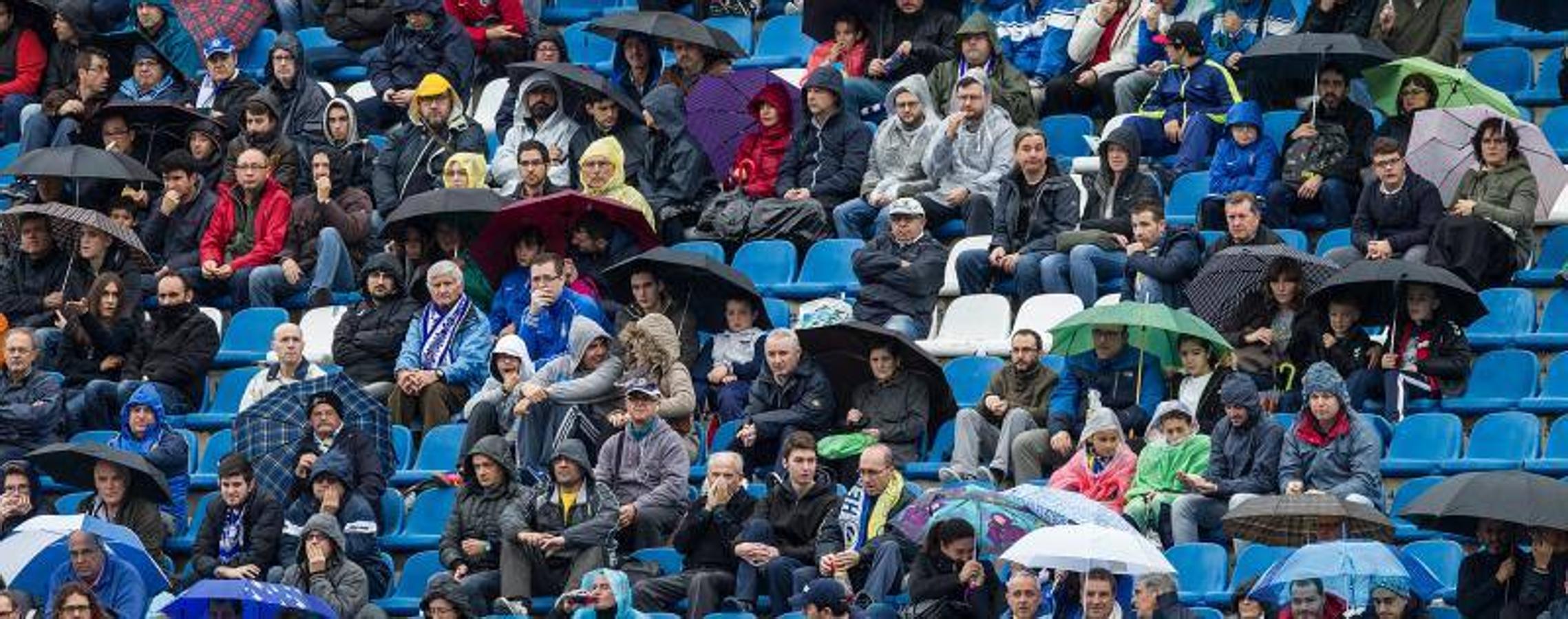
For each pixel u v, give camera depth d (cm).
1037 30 6888
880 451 5359
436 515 5809
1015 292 6162
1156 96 6588
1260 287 5712
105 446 5822
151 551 5803
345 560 5531
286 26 7512
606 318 6169
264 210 6612
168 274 6419
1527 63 6638
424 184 6694
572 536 5450
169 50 7319
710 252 6475
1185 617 4922
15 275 6575
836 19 6969
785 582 5312
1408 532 5328
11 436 6147
